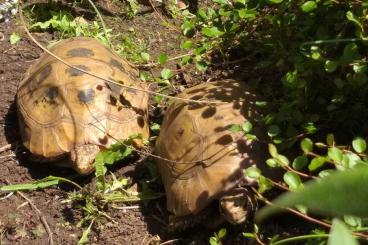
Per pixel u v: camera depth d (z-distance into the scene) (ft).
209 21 4.24
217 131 3.55
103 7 4.90
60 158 3.87
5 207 3.81
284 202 0.76
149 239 3.62
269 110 3.64
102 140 3.81
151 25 4.77
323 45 3.47
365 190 0.75
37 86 4.00
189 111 3.70
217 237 3.38
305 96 3.47
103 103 3.87
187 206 3.48
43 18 4.81
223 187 3.41
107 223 3.71
